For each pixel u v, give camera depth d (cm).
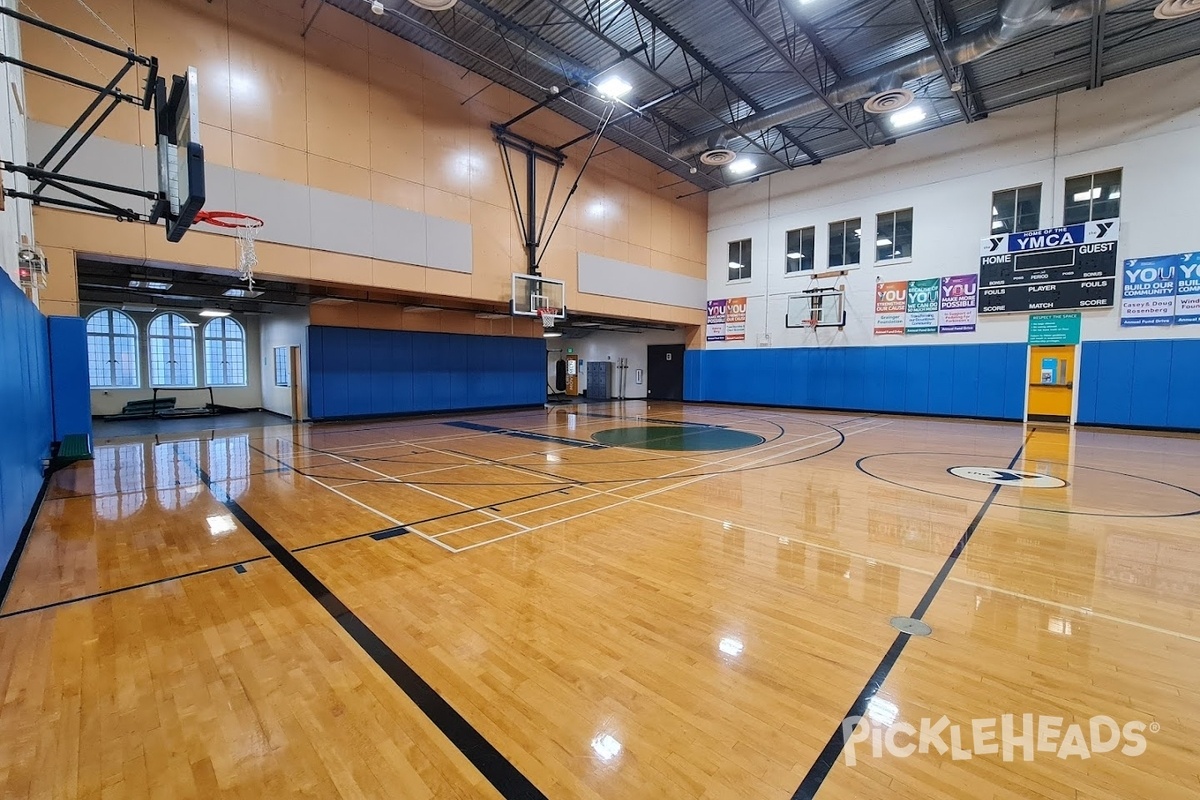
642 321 1616
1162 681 223
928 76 1020
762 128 1109
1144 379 1044
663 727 195
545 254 1228
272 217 809
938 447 841
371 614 283
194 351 1470
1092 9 732
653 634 262
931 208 1284
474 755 181
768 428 1095
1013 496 528
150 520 448
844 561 357
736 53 942
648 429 1074
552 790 165
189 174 375
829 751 182
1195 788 166
